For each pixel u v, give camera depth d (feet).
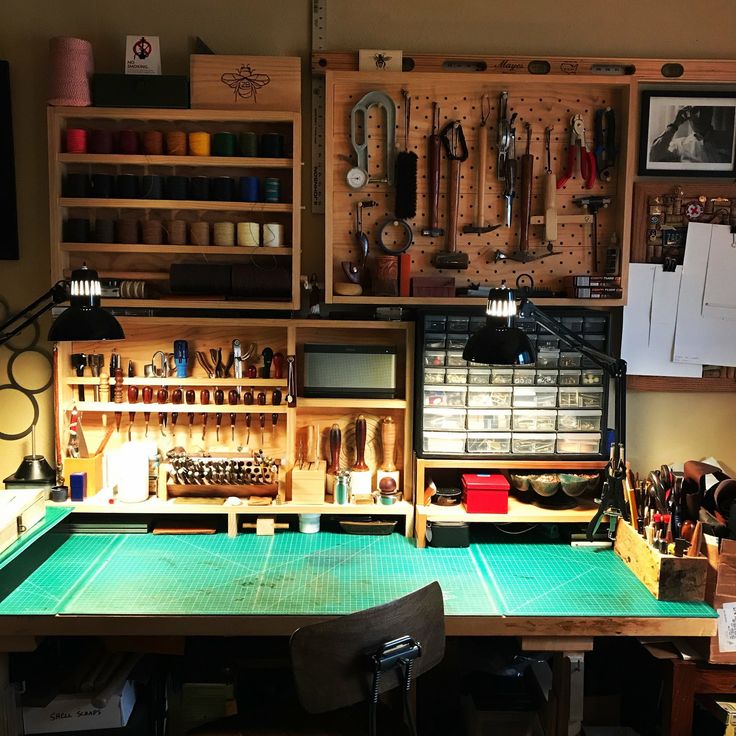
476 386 8.87
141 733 7.99
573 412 8.97
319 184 9.25
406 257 8.81
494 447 8.98
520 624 7.16
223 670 8.40
